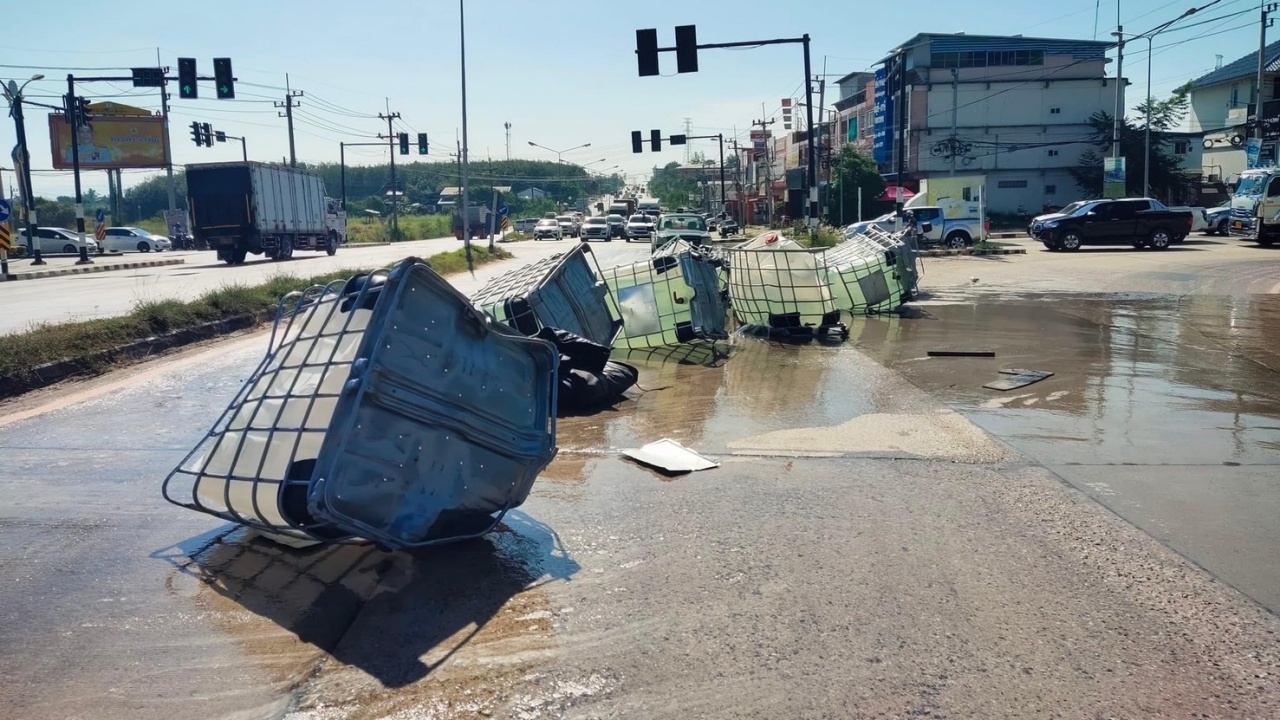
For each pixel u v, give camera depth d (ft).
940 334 43.62
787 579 14.66
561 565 15.35
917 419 25.85
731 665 12.01
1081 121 210.79
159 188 404.98
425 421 14.94
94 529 17.46
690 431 24.81
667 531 16.89
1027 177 213.46
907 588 14.29
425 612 13.65
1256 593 14.10
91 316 51.26
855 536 16.55
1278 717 10.83
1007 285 68.90
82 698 11.43
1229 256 96.78
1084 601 13.82
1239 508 17.99
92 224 271.08
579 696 11.34
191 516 18.16
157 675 11.96
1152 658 12.16
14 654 12.53
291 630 13.17
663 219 127.44
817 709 10.99
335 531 15.12
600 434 24.64
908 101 214.07
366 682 11.70
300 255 144.97
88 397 30.09
